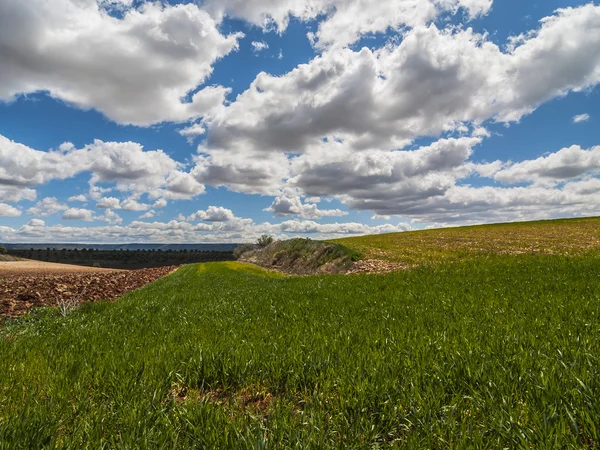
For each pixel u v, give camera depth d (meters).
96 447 2.23
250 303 9.23
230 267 34.12
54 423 2.52
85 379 3.50
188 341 4.88
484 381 2.98
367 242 53.84
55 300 12.85
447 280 12.24
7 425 2.39
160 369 3.71
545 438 2.12
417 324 5.36
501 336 4.33
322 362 3.60
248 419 2.60
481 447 2.11
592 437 2.16
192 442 2.34
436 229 85.38
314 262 36.41
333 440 2.29
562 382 2.82
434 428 2.35
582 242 32.69
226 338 5.12
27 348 4.97
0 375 3.61
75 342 5.39
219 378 3.58
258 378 3.49
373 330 5.14
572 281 9.87
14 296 13.30
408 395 2.79
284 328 5.76
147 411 2.70
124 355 4.30
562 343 3.88
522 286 9.37
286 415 2.55
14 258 71.19
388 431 2.47
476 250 30.56
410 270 19.00
